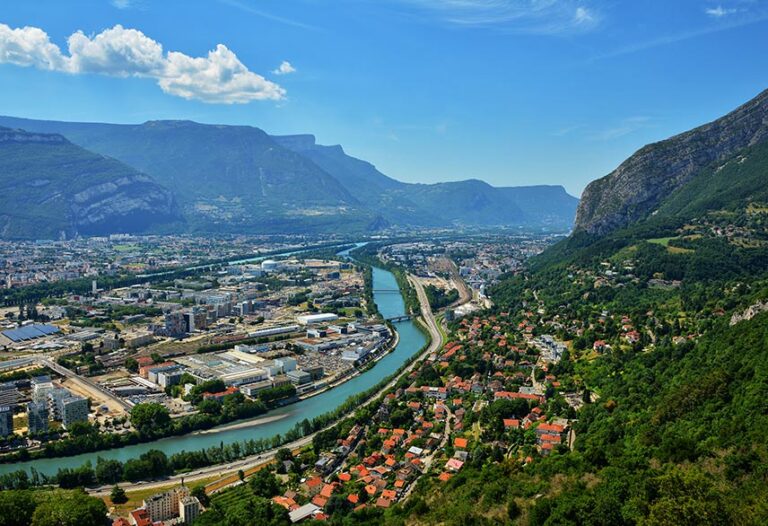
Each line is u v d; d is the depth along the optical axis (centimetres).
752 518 19075
